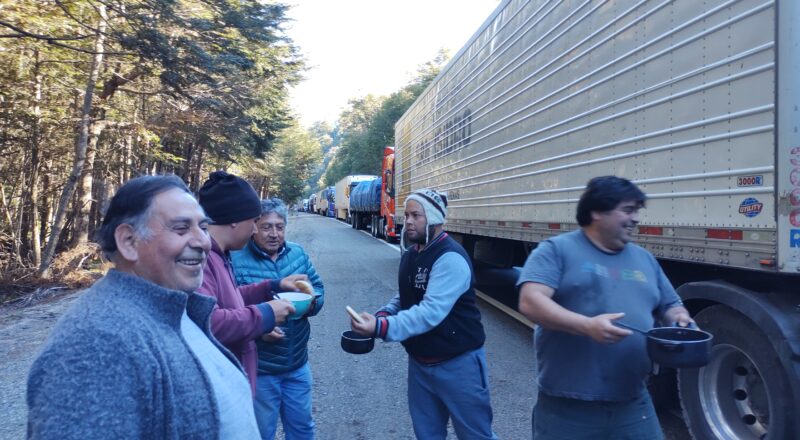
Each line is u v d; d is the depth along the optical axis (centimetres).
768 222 316
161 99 1567
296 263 331
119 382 125
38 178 1340
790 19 303
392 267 1448
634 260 254
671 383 432
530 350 677
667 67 412
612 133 493
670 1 409
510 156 759
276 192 5609
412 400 310
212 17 1248
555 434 254
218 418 145
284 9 1253
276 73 1681
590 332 223
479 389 296
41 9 1009
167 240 153
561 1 600
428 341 294
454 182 1052
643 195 250
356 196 3091
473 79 934
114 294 141
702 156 373
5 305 945
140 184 155
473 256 1064
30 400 122
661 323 263
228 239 248
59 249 1459
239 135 1775
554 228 620
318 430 462
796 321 319
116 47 1253
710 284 369
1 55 1098
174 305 146
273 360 302
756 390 351
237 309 234
